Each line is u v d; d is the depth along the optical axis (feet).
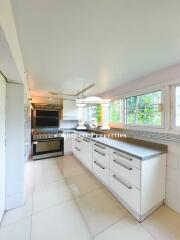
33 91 11.23
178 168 5.61
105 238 4.44
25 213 5.54
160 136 6.38
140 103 7.81
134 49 4.38
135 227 4.89
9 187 5.76
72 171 9.75
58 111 13.56
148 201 5.34
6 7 2.34
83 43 4.04
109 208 5.89
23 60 5.26
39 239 4.38
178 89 5.78
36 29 3.35
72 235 4.54
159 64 5.54
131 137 8.19
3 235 4.52
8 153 5.73
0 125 4.88
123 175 6.01
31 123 12.37
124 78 7.44
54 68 6.06
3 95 5.17
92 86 9.24
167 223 5.08
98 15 2.86
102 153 7.70
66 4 2.57
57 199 6.50
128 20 3.01
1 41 2.56
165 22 3.07
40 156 12.33
